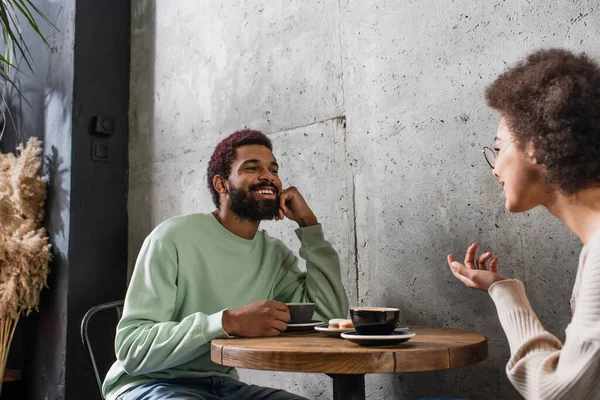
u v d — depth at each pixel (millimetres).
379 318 1191
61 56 3152
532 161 1013
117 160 3193
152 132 3102
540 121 970
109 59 3234
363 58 2137
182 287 1638
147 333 1443
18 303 2867
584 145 928
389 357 1052
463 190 1797
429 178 1890
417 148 1933
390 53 2045
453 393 1765
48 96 3199
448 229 1823
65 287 2893
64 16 3170
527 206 1070
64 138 3039
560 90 948
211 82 2797
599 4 1538
